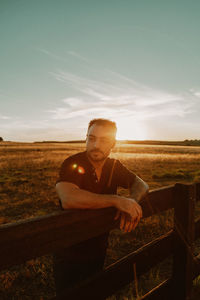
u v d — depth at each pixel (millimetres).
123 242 4812
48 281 3457
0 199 8383
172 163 23891
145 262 1760
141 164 21922
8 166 20172
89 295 1388
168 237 2025
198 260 2336
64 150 47906
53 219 1154
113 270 1510
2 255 971
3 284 3365
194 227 2115
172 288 2104
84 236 1316
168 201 1989
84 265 1629
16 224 1014
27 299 3061
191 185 1984
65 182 1475
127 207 1436
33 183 11492
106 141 1614
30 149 50281
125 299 2787
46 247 1129
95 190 1682
